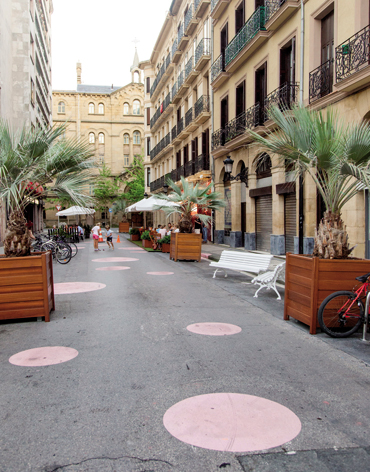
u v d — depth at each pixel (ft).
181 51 103.30
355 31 37.01
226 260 35.81
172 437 9.66
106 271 42.06
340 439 9.61
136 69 224.53
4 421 10.48
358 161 18.58
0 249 66.95
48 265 22.30
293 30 48.44
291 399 11.71
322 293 18.44
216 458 8.82
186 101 101.81
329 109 18.97
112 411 10.98
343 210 37.91
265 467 8.52
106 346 16.67
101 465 8.56
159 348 16.39
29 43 89.45
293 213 50.03
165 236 68.03
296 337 18.04
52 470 8.39
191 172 94.79
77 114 215.72
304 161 19.81
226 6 71.36
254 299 26.84
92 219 203.51
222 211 76.18
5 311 20.33
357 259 18.97
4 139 21.72
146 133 158.92
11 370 14.07
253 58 60.44
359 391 12.28
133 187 182.70
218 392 12.16
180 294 28.55
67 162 22.93
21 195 22.02
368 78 33.22
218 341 17.35
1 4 78.59
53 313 22.80
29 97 89.56
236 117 64.69
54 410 11.05
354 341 17.48
